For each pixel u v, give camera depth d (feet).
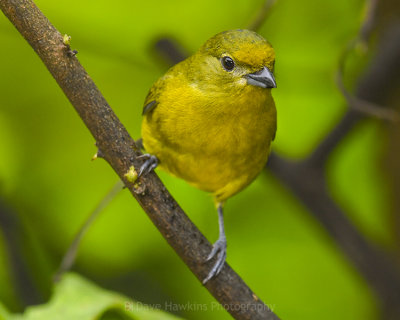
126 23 38.32
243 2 38.99
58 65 23.66
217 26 39.50
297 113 40.98
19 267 37.35
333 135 39.37
